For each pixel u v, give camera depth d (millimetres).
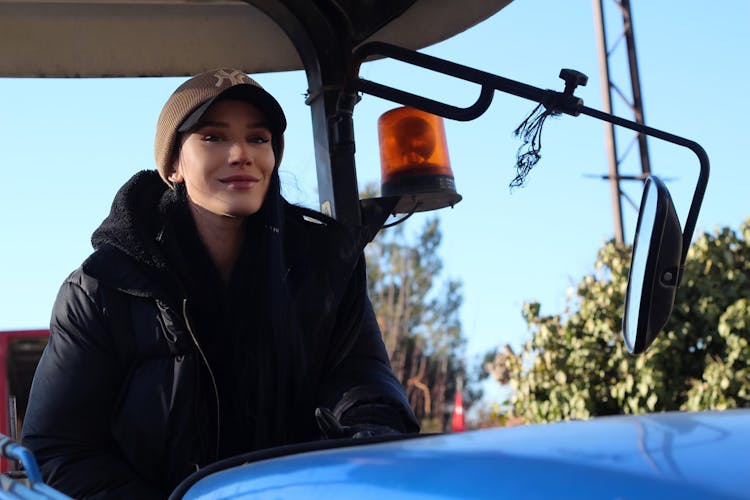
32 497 1891
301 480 1632
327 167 3414
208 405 2697
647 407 8438
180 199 2803
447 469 1488
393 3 3369
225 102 2723
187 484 1910
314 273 2900
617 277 8727
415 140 3766
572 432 1678
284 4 3369
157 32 3621
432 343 34188
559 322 9039
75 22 3545
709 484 1347
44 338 8766
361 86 3377
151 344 2658
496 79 3162
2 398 8492
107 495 2566
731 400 8109
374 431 2555
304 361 2842
